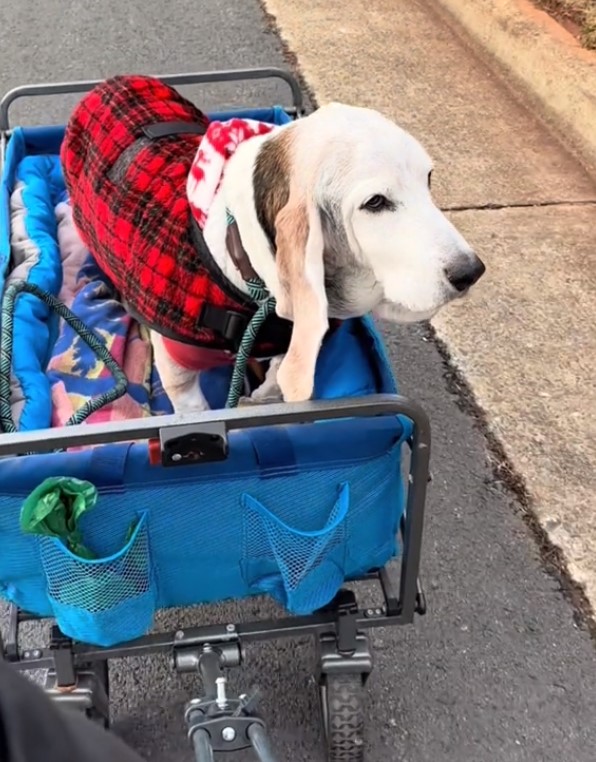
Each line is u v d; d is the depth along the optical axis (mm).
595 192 3514
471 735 1798
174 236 1805
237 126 1776
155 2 5379
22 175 2693
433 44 4793
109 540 1408
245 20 5105
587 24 4145
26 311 2219
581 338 2777
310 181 1553
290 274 1565
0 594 1535
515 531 2188
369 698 1858
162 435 1272
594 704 1847
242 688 1871
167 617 1988
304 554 1437
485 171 3633
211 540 1453
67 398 2117
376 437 1403
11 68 4574
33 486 1350
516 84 4238
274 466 1377
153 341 1972
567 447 2402
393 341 2764
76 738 627
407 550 1537
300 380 1546
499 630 1979
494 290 2967
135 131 2096
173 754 1771
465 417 2508
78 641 1545
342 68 4520
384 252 1579
